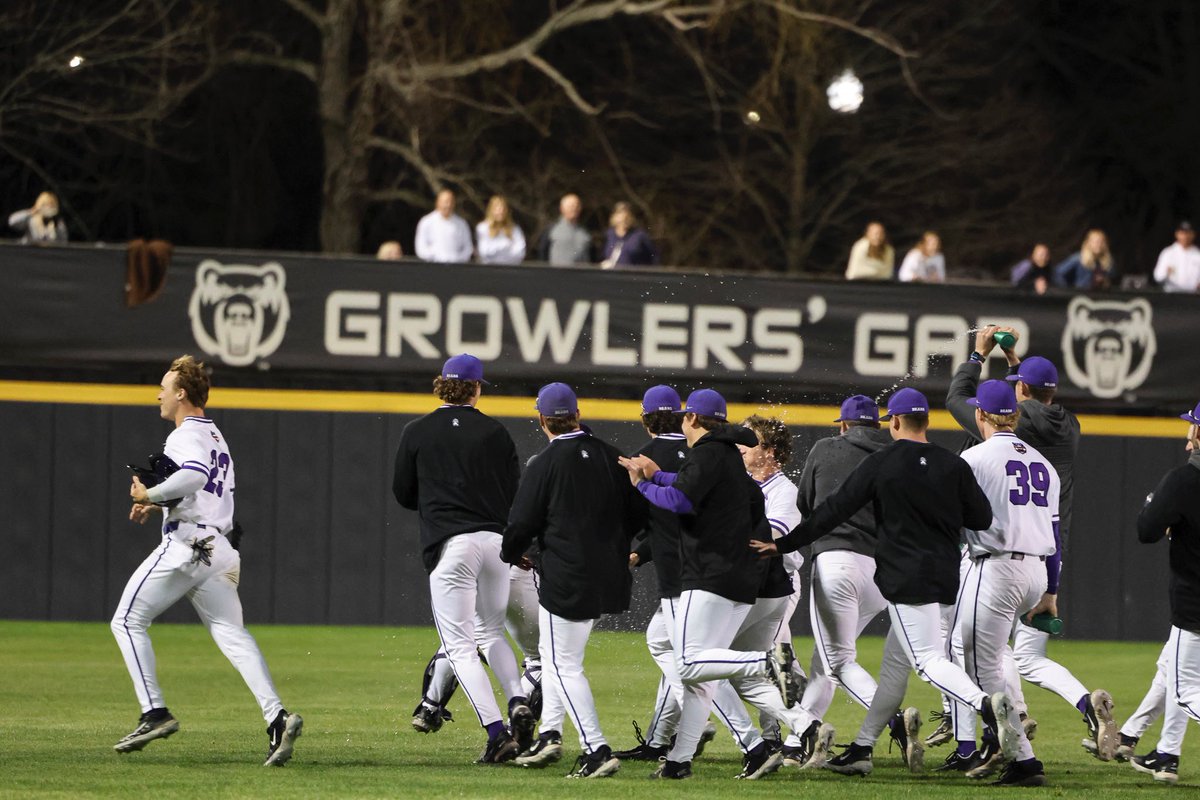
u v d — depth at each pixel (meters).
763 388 54.47
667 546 27.84
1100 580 54.94
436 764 28.31
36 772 26.50
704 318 54.47
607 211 88.44
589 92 92.69
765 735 29.41
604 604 27.17
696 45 88.94
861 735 28.45
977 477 28.17
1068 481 31.92
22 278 52.97
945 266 96.12
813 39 87.50
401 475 29.03
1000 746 26.27
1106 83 101.69
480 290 54.16
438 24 82.94
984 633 28.25
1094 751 30.56
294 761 28.38
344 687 40.88
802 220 93.38
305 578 54.06
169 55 76.75
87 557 53.41
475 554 28.41
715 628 26.56
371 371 53.97
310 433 54.06
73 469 53.38
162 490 26.75
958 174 97.88
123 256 53.25
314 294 53.94
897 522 27.17
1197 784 28.17
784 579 28.44
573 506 27.12
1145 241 101.75
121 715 34.69
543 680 27.59
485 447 28.88
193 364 28.12
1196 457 27.69
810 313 54.56
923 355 54.53
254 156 89.06
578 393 54.28
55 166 83.75
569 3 89.31
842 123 93.81
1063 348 54.66
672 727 29.30
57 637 49.97
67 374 53.28
